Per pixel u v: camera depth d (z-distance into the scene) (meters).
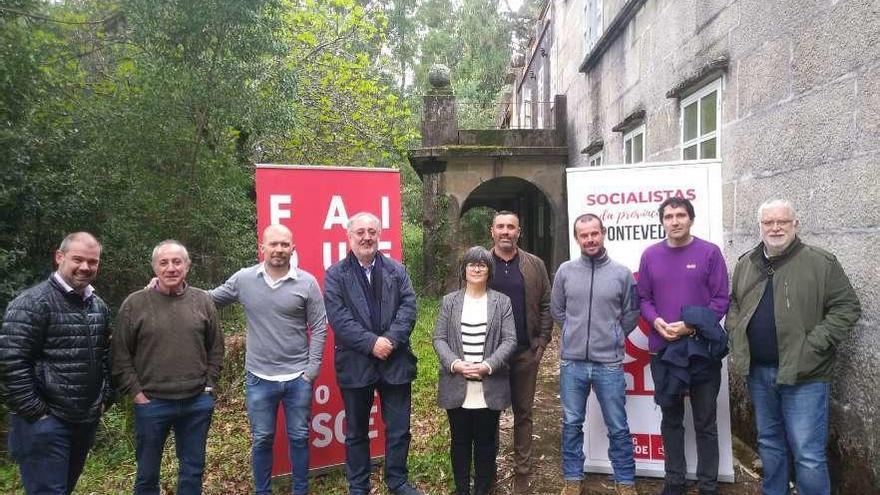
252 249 8.00
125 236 6.27
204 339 3.42
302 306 3.69
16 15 6.03
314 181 4.18
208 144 7.40
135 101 6.54
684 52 5.64
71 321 3.00
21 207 5.42
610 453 3.77
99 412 3.14
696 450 3.91
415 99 21.91
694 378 3.50
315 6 12.31
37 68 5.85
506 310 3.62
